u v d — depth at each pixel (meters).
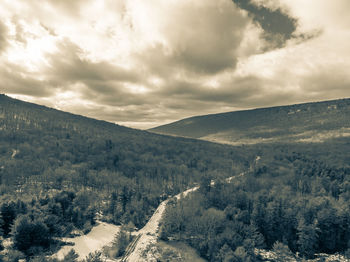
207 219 103.12
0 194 147.75
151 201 166.75
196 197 141.88
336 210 114.62
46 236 78.75
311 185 188.50
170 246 96.06
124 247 92.50
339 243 108.88
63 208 108.19
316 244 102.88
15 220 76.62
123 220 128.38
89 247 89.06
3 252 67.19
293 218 110.62
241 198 136.62
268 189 185.12
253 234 100.88
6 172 191.25
